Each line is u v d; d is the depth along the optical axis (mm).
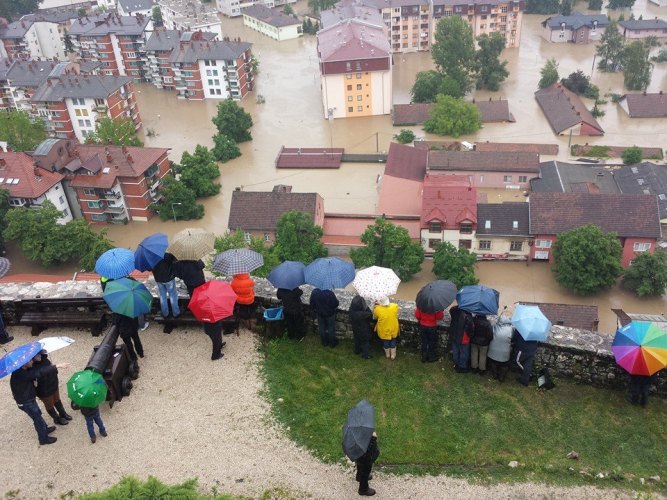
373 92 115000
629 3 169500
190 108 126250
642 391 19344
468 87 120188
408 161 84625
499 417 19078
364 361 21422
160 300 22234
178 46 129000
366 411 15703
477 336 19609
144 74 140875
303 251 63594
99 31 137750
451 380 20547
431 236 68562
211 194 91062
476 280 62875
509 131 106375
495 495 16547
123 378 20016
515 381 20484
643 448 18031
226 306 20250
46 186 77125
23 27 152625
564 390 20156
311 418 19016
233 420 19000
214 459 17688
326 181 94438
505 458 17656
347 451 15211
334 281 20719
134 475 17219
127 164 81938
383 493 16609
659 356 18000
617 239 64938
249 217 71688
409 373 20875
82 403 17156
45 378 17688
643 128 105938
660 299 62156
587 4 178875
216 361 21344
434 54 119750
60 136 110750
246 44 128625
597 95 118875
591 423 18875
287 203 71750
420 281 65938
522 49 148250
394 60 146375
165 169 88250
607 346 20156
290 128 113812
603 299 62594
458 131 103938
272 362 21344
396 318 20562
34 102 107125
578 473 17203
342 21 126250
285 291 21266
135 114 115000
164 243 21406
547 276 66500
